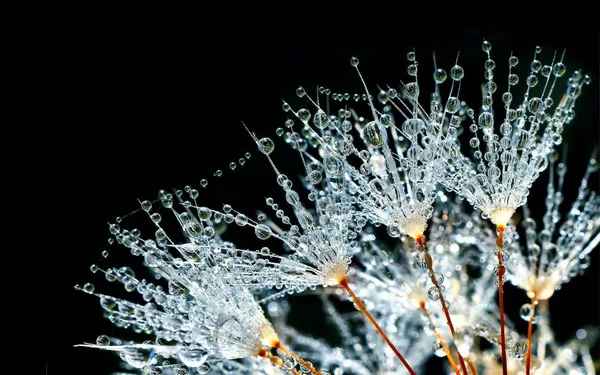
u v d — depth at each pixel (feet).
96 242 0.26
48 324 0.25
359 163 0.22
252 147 0.27
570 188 0.27
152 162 0.27
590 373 0.22
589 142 0.28
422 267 0.20
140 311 0.19
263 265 0.18
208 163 0.27
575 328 0.25
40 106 0.28
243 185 0.26
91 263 0.25
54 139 0.27
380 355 0.22
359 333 0.24
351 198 0.19
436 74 0.19
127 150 0.27
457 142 0.19
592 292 0.26
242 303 0.18
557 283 0.19
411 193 0.18
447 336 0.21
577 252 0.19
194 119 0.28
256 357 0.19
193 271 0.18
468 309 0.21
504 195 0.18
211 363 0.20
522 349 0.20
